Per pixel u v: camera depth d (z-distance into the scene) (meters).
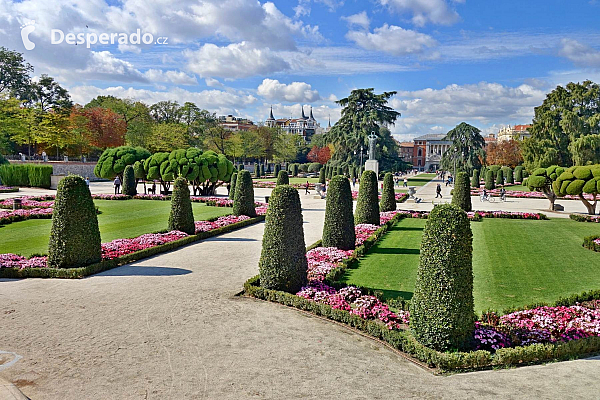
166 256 14.16
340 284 10.36
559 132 57.91
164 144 66.38
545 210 29.28
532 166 58.44
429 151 139.75
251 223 22.08
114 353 6.89
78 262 11.73
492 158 84.88
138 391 5.79
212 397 5.68
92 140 63.00
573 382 6.25
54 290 10.13
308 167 93.62
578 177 24.70
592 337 7.32
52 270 11.30
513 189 53.00
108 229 19.17
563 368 6.72
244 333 7.85
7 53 59.31
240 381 6.12
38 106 59.34
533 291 10.72
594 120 55.47
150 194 35.59
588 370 6.64
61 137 56.06
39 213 22.27
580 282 11.53
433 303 7.07
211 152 36.12
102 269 12.09
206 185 37.31
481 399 5.77
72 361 6.60
